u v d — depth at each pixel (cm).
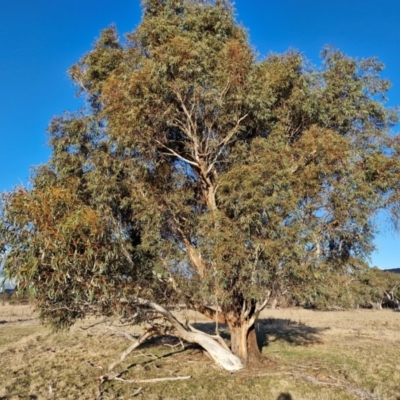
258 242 952
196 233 1105
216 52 1132
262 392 954
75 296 1007
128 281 1091
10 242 916
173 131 1277
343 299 1161
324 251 1126
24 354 1600
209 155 1259
